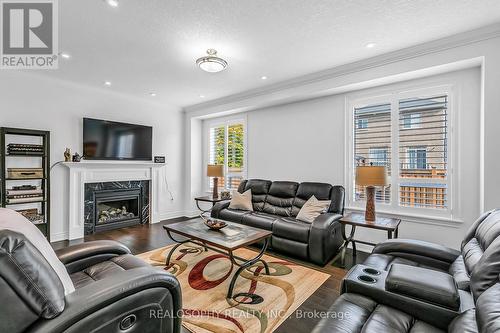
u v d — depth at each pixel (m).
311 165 4.01
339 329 1.14
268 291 2.29
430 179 3.01
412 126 3.12
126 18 2.16
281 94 3.96
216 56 2.87
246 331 1.75
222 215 3.96
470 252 1.60
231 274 2.63
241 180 5.02
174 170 5.47
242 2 1.96
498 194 2.30
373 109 3.42
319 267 2.84
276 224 3.24
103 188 4.29
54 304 0.99
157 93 4.45
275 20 2.21
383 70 2.98
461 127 2.78
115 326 1.15
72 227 3.88
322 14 2.12
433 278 1.33
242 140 5.02
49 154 3.52
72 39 2.52
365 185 2.77
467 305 1.22
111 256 1.95
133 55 2.89
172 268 2.77
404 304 1.29
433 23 2.25
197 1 1.94
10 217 1.35
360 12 2.09
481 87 2.59
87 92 4.11
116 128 4.41
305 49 2.75
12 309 0.93
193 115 5.47
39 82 3.60
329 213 3.22
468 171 2.75
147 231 4.30
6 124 3.34
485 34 2.34
